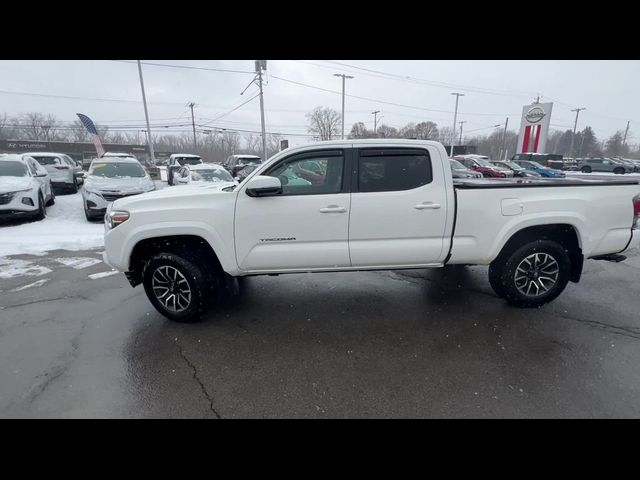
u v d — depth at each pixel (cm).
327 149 345
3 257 596
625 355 296
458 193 345
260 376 275
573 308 384
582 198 357
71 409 240
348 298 421
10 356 303
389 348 312
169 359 299
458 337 328
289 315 379
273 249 345
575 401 243
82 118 2558
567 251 380
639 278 482
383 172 345
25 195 798
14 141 5288
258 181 321
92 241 686
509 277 373
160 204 340
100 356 303
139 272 372
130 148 5800
